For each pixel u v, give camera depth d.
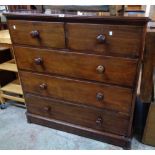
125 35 1.04
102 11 1.25
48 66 1.36
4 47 1.86
